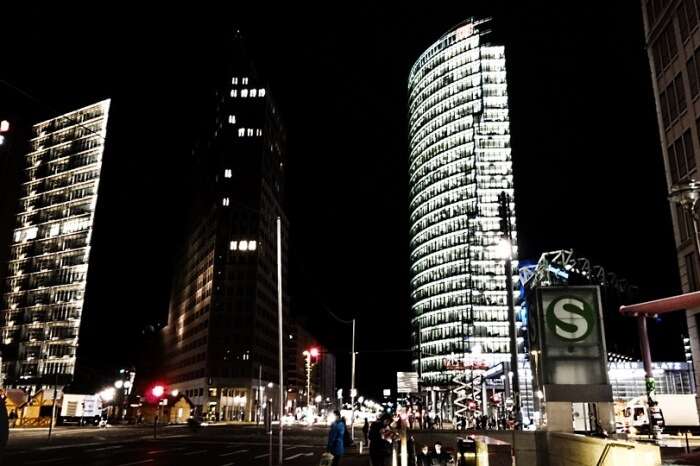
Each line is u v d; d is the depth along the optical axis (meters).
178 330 160.62
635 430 40.97
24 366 125.06
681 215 39.34
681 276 39.19
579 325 14.55
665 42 41.59
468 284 137.88
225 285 124.81
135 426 77.62
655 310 35.06
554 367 14.35
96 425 75.69
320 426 91.00
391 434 29.05
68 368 120.81
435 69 163.88
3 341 130.88
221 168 135.00
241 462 26.36
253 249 128.00
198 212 153.50
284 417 110.88
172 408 110.56
